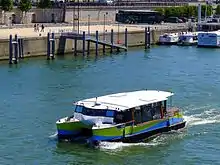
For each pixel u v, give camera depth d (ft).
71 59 428.56
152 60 426.51
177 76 342.85
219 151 192.54
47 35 437.58
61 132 198.08
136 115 200.34
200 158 185.68
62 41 454.81
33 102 258.16
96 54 460.14
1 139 201.26
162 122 207.82
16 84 306.35
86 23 615.57
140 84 313.53
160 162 181.68
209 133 211.00
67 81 319.06
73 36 456.45
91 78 331.16
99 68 376.48
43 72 354.13
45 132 209.26
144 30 549.13
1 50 402.72
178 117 214.48
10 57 393.91
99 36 487.61
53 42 435.12
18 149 191.21
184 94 281.74
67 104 254.88
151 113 205.67
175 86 306.35
